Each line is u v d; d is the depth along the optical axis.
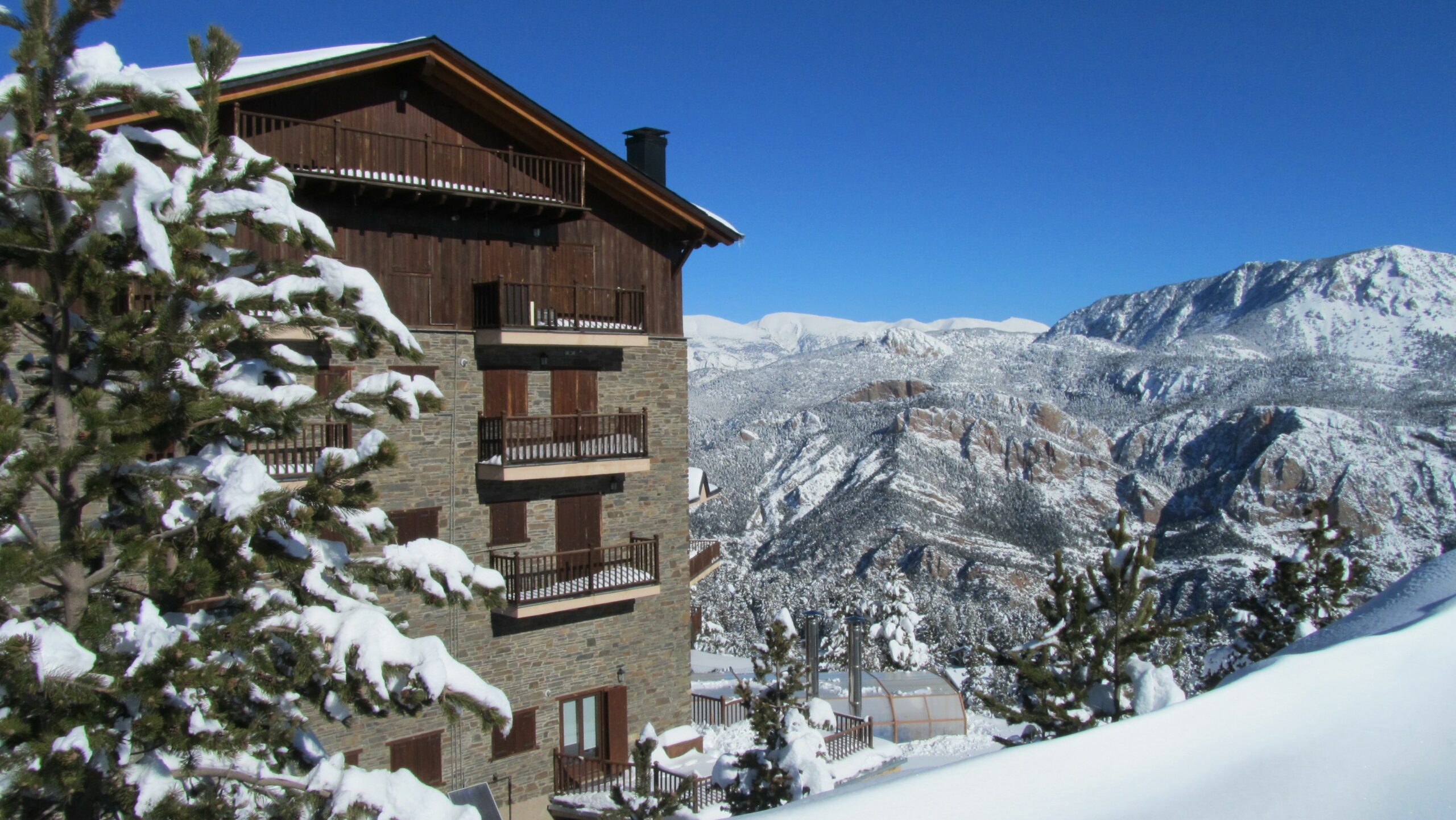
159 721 7.87
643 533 23.84
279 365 10.22
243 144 10.00
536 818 21.97
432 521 20.62
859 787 4.77
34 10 8.48
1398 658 6.40
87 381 9.17
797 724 20.80
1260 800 4.59
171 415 8.86
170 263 8.24
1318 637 9.21
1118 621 16.28
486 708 8.68
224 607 10.00
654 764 21.97
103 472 8.84
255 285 9.80
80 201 8.12
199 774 8.60
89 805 8.08
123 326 8.88
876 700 36.91
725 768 21.86
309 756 9.88
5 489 8.15
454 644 20.97
